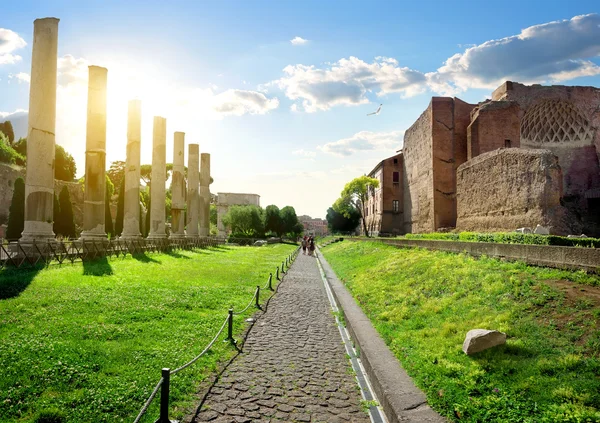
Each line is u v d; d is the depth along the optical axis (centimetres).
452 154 4216
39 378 643
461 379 632
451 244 1644
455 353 729
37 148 1931
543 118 4581
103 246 2294
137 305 1194
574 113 4488
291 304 1547
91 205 2339
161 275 1870
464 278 1175
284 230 9550
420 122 4944
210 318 1132
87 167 2364
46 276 1502
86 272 1695
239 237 7162
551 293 845
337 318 1333
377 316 1163
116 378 668
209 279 1900
